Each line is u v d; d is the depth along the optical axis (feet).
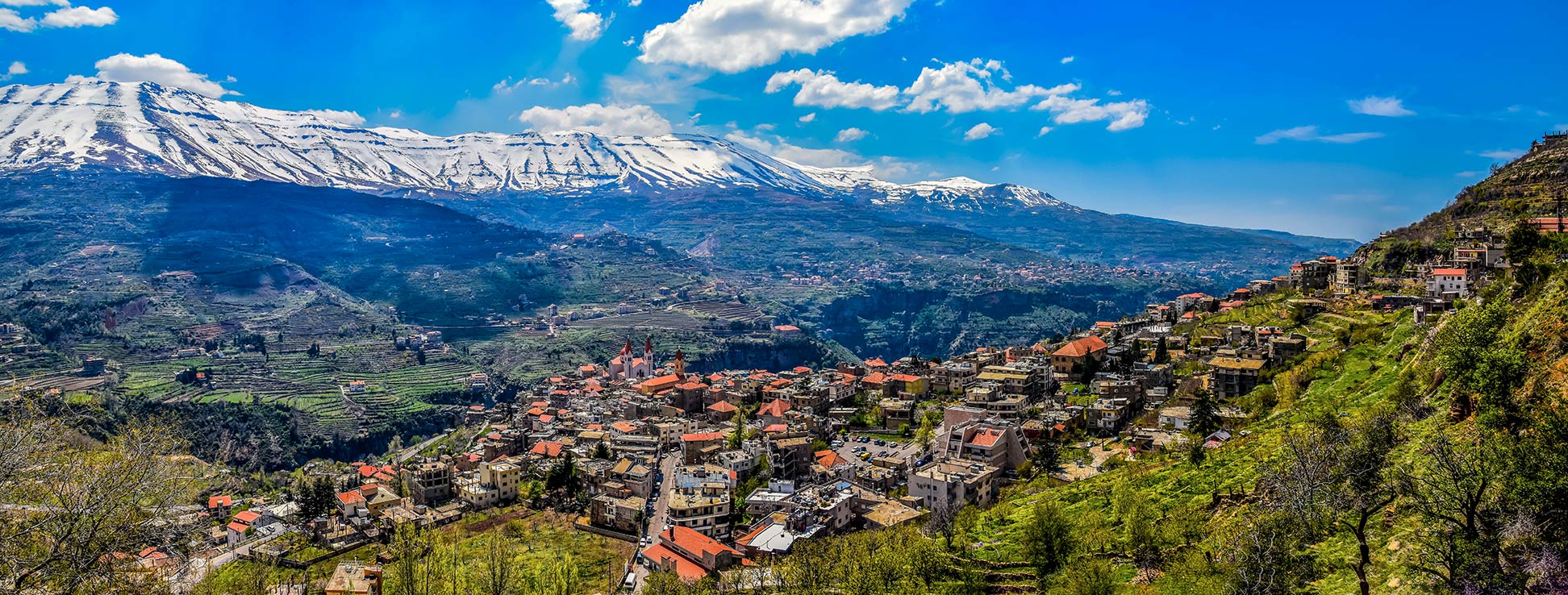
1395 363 575.79
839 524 605.31
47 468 249.75
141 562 287.69
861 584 416.05
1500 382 305.53
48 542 243.60
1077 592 348.38
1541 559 223.92
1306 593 278.67
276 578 608.60
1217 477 447.01
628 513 653.71
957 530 483.51
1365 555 251.19
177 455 293.84
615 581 553.23
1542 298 391.86
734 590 461.37
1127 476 522.47
